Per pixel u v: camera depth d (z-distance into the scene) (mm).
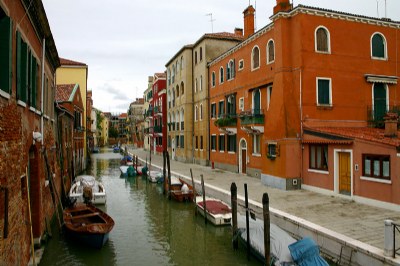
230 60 24172
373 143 12438
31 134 9133
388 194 11930
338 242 8742
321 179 15242
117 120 126750
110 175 30844
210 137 28359
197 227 13812
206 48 28516
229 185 18141
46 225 11555
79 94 29156
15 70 7133
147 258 10672
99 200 17719
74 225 11391
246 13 24969
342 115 17047
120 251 11273
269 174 17703
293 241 9102
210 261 10305
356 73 17406
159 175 25438
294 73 16750
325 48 16875
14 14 6957
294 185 16312
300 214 11414
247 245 10172
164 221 14781
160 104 43719
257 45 20266
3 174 5926
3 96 5949
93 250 10859
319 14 16656
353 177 13438
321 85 16734
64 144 18547
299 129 16469
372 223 10227
